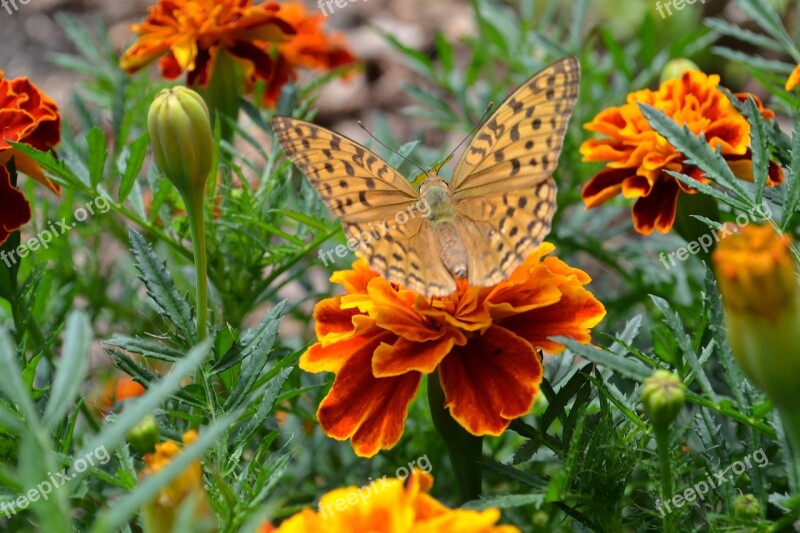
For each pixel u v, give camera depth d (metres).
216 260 0.54
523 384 0.45
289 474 0.56
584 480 0.45
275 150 0.56
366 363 0.46
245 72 0.57
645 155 0.51
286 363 0.48
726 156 0.51
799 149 0.47
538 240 0.46
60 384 0.40
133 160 0.52
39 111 0.52
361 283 0.48
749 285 0.40
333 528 0.40
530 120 0.46
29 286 0.51
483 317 0.46
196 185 0.47
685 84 0.52
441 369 0.46
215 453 0.47
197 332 0.48
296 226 0.57
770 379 0.41
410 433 0.55
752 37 0.56
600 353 0.44
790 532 0.46
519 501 0.44
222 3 0.57
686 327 0.56
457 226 0.47
